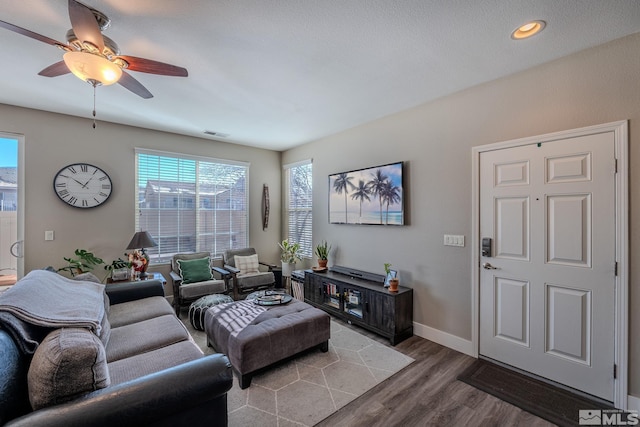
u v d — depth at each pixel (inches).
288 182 206.2
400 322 115.1
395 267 130.3
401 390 82.9
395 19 67.2
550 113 86.2
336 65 88.5
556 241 85.7
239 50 80.0
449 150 110.4
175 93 108.8
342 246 159.3
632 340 73.7
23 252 123.8
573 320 82.7
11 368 41.3
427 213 117.8
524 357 92.2
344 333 122.8
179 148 165.9
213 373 49.1
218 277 180.5
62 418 37.0
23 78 96.9
